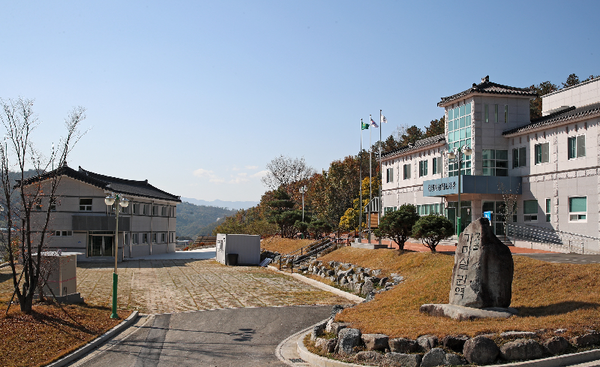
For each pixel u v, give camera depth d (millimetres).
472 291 12984
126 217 43156
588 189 27656
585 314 11602
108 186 41844
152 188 59562
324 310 20141
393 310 15117
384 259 26688
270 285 28234
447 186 34125
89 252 42094
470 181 32469
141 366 12266
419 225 24609
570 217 28969
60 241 41344
